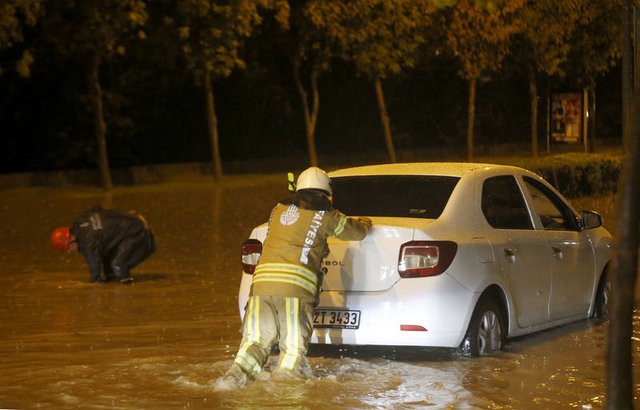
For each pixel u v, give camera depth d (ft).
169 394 30.60
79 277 57.62
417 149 189.88
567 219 40.83
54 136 158.61
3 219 97.19
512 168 39.11
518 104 202.28
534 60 134.51
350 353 36.09
